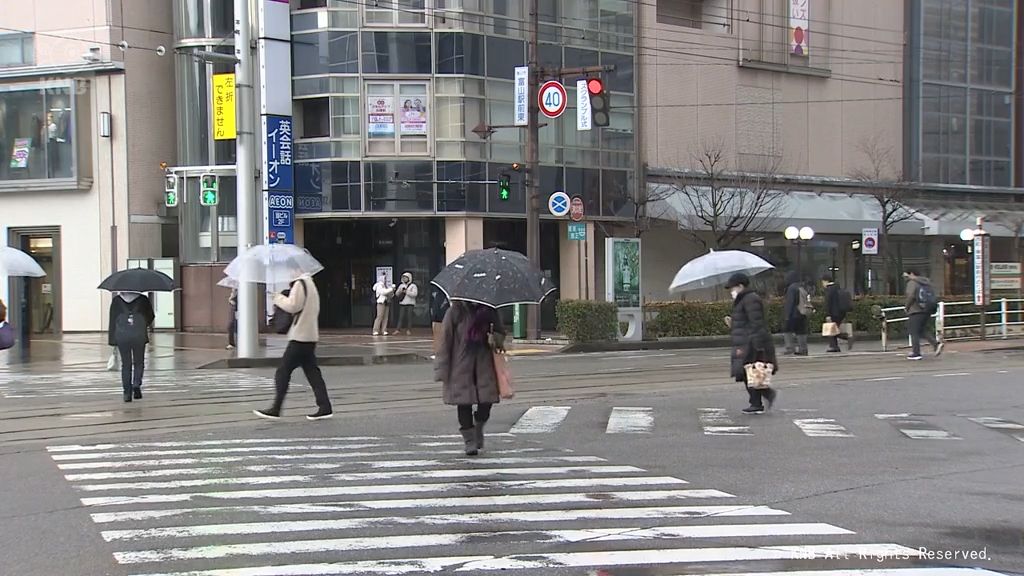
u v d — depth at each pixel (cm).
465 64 2880
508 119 2966
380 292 2759
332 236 3134
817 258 3688
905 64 4012
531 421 1115
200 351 2286
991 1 4256
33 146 2994
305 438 999
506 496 722
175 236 3094
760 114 3569
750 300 1172
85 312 2978
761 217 3284
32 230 3030
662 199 3195
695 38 3403
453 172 2869
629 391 1416
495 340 874
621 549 571
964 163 4166
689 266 1276
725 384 1509
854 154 3828
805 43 3678
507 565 537
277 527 625
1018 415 1184
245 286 1998
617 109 3203
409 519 647
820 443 972
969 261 4069
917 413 1193
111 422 1113
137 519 647
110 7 2941
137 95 2995
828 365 1858
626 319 2497
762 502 704
